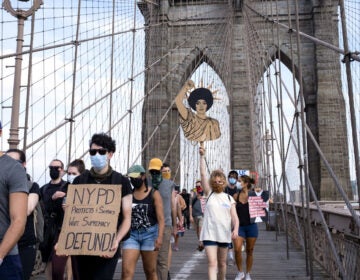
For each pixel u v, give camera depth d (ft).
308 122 141.49
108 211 17.52
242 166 134.82
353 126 24.67
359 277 25.85
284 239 70.54
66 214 17.67
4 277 13.71
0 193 13.48
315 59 140.46
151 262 23.85
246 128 137.39
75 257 17.89
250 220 34.58
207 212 27.35
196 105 40.45
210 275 26.43
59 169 26.16
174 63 147.74
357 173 24.18
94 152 17.78
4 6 38.47
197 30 148.87
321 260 41.45
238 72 142.00
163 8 143.95
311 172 136.98
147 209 23.73
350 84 25.17
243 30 142.92
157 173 28.78
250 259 34.94
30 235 20.52
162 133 137.18
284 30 144.77
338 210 34.88
